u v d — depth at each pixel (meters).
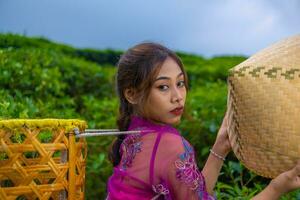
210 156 2.34
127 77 2.10
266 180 3.84
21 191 2.00
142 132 2.06
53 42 8.48
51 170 2.03
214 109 4.44
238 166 3.41
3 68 5.08
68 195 2.09
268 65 1.94
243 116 1.99
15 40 6.90
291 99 1.88
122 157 2.12
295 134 1.88
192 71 7.29
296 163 1.91
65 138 2.07
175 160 1.96
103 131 2.24
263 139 1.95
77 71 6.61
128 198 2.01
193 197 1.95
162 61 2.04
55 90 5.38
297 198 3.03
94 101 5.59
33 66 5.43
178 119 2.07
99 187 4.39
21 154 2.00
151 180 1.97
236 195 3.13
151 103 2.05
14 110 3.18
